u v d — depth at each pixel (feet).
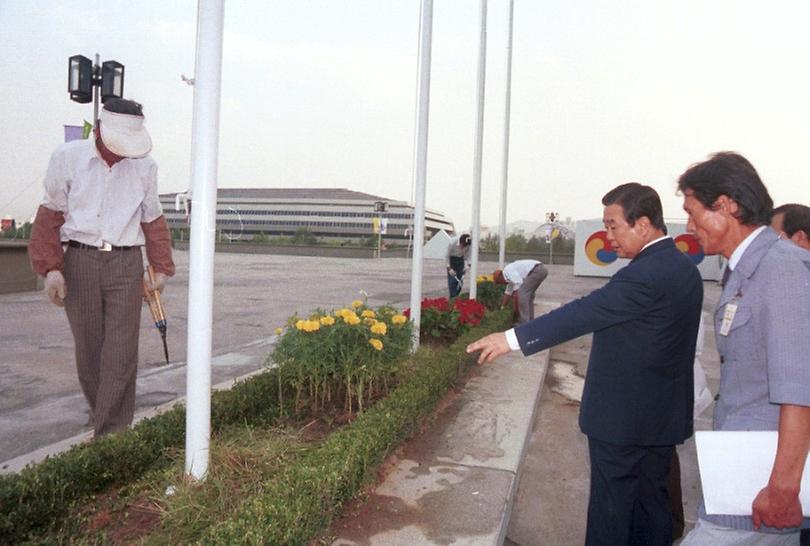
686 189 6.31
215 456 9.24
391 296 47.88
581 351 28.89
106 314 11.41
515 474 11.70
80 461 8.87
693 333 7.68
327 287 55.16
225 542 6.79
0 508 7.83
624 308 7.25
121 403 11.63
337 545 8.71
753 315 5.69
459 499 10.37
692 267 7.70
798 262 5.51
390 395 12.82
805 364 5.20
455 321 21.93
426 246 139.74
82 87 30.60
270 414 12.50
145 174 11.52
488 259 135.85
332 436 10.24
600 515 7.89
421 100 18.19
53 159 10.80
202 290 8.62
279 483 8.27
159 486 8.91
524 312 29.04
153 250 12.06
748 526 5.71
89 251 11.01
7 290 41.98
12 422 14.67
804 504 5.38
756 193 5.89
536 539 11.12
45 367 20.38
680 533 10.36
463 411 15.84
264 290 50.49
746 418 5.81
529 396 17.66
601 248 86.63
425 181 18.42
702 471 5.69
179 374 19.76
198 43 8.36
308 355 12.44
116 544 7.73
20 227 86.99
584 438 16.49
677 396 7.76
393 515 9.71
